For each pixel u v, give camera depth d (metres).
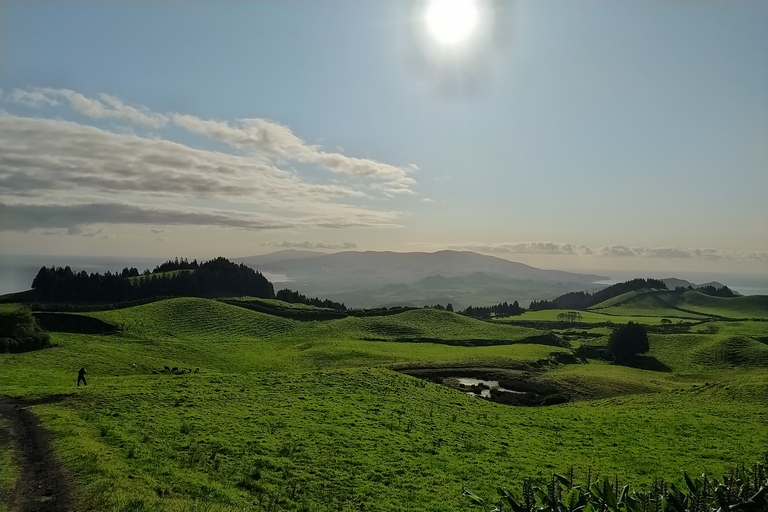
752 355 119.06
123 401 35.94
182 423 30.95
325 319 159.38
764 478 10.00
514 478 27.66
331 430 33.22
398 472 26.81
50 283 176.00
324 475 24.92
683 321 195.00
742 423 45.12
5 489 17.75
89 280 183.38
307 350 106.31
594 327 180.25
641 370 109.31
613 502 9.63
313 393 45.44
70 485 18.14
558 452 34.59
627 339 128.25
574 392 81.62
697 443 38.09
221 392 42.09
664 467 31.81
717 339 132.62
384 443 31.78
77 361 70.69
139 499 16.69
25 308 87.69
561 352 120.19
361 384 51.53
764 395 56.41
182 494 19.25
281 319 149.62
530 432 40.56
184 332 123.69
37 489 17.88
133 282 195.25
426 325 153.25
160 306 141.00
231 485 21.73
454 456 30.97
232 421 32.78
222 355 97.00
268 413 36.12
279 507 20.06
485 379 88.81
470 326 155.88
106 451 23.50
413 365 93.25
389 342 124.38
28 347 76.62
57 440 24.23
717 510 9.37
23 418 29.64
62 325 109.12
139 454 23.73
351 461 27.48
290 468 25.28
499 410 49.41
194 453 25.38
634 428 42.91
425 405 46.41
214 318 139.88
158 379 49.22
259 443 28.45
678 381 97.12
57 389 40.38
